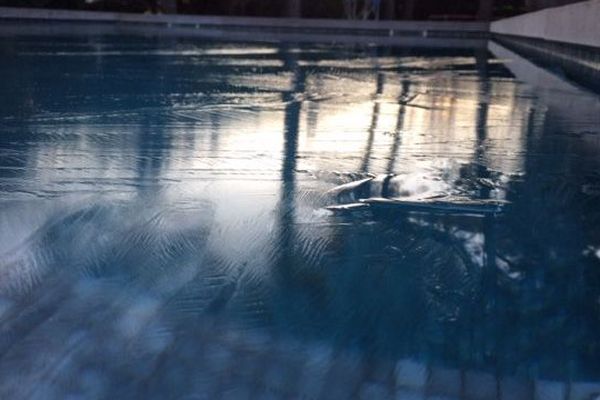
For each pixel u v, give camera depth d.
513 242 1.87
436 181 2.47
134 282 1.55
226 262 1.69
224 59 7.57
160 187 2.28
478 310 1.47
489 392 1.19
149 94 4.47
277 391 1.17
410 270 1.67
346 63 7.71
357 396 1.17
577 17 7.78
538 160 2.83
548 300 1.52
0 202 2.06
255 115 3.78
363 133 3.36
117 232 1.85
